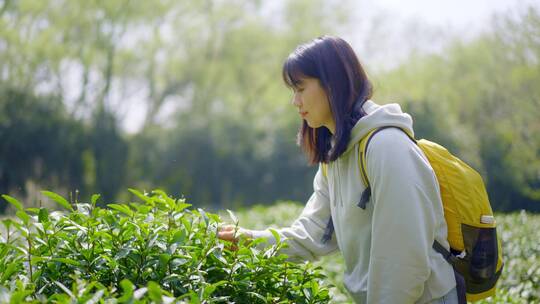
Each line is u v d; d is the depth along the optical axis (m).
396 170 2.06
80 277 1.99
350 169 2.27
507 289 4.09
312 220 2.64
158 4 28.77
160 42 29.58
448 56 27.23
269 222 7.02
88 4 27.02
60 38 26.75
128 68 28.92
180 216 2.22
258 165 28.00
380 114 2.18
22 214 1.98
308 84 2.30
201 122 28.72
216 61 31.58
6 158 23.53
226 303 2.02
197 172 27.91
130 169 26.94
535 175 21.42
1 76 24.41
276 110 32.16
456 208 2.22
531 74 20.19
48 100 24.75
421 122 23.52
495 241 2.28
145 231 2.07
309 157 2.50
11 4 25.67
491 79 22.78
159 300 1.57
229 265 2.09
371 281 2.11
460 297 2.19
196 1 30.09
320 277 2.30
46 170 24.27
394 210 2.05
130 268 2.05
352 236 2.31
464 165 2.29
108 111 26.91
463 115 24.81
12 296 1.59
